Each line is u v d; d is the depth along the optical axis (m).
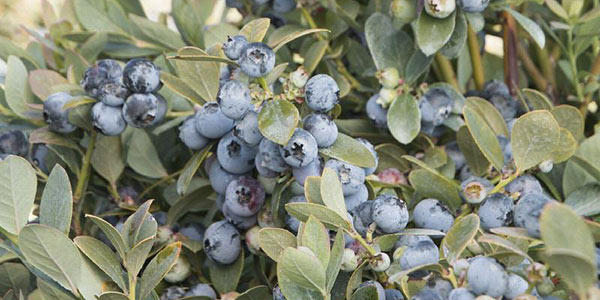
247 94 0.61
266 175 0.63
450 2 0.68
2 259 0.66
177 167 0.77
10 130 0.73
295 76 0.63
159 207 0.74
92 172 0.73
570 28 0.75
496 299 0.54
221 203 0.68
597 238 0.55
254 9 0.79
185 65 0.65
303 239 0.57
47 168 0.73
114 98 0.67
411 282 0.57
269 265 0.69
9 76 0.73
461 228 0.57
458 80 0.78
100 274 0.61
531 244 0.60
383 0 0.74
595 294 0.50
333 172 0.59
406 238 0.62
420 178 0.65
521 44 0.82
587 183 0.68
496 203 0.63
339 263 0.58
